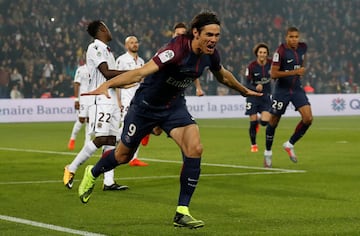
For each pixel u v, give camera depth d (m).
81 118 20.02
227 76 9.11
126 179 13.72
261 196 11.38
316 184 12.82
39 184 13.05
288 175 14.19
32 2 43.16
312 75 46.03
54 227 8.76
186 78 8.49
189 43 8.27
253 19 47.38
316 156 18.27
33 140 24.98
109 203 10.79
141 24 44.75
